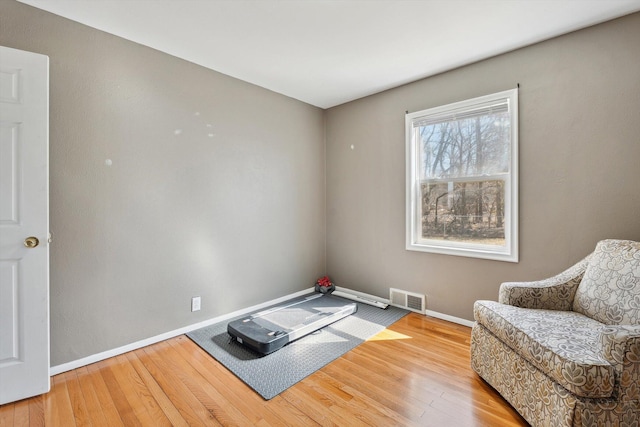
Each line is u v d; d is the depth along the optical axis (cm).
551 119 227
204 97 268
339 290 371
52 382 188
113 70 216
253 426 152
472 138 270
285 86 313
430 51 244
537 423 141
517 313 173
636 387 120
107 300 216
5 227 166
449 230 287
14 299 169
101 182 212
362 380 190
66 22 197
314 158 372
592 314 169
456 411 162
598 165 210
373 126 335
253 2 183
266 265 322
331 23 205
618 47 201
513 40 228
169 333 249
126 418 158
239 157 295
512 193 244
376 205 335
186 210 257
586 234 215
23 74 170
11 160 168
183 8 188
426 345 237
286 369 203
